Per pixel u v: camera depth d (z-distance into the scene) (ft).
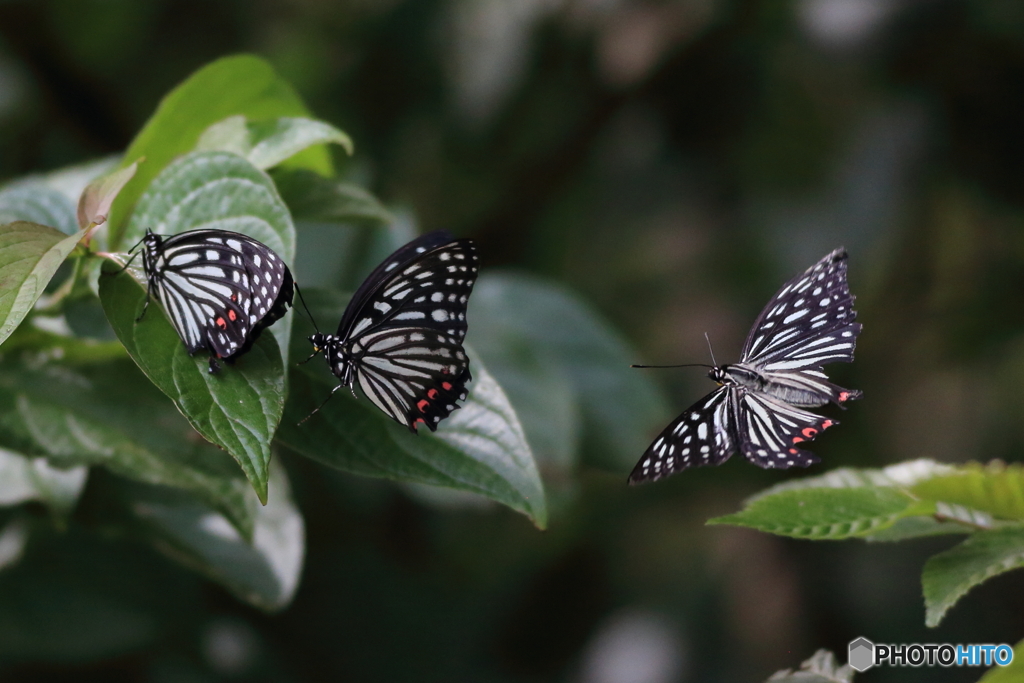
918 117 7.73
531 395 6.07
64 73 8.48
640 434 6.24
